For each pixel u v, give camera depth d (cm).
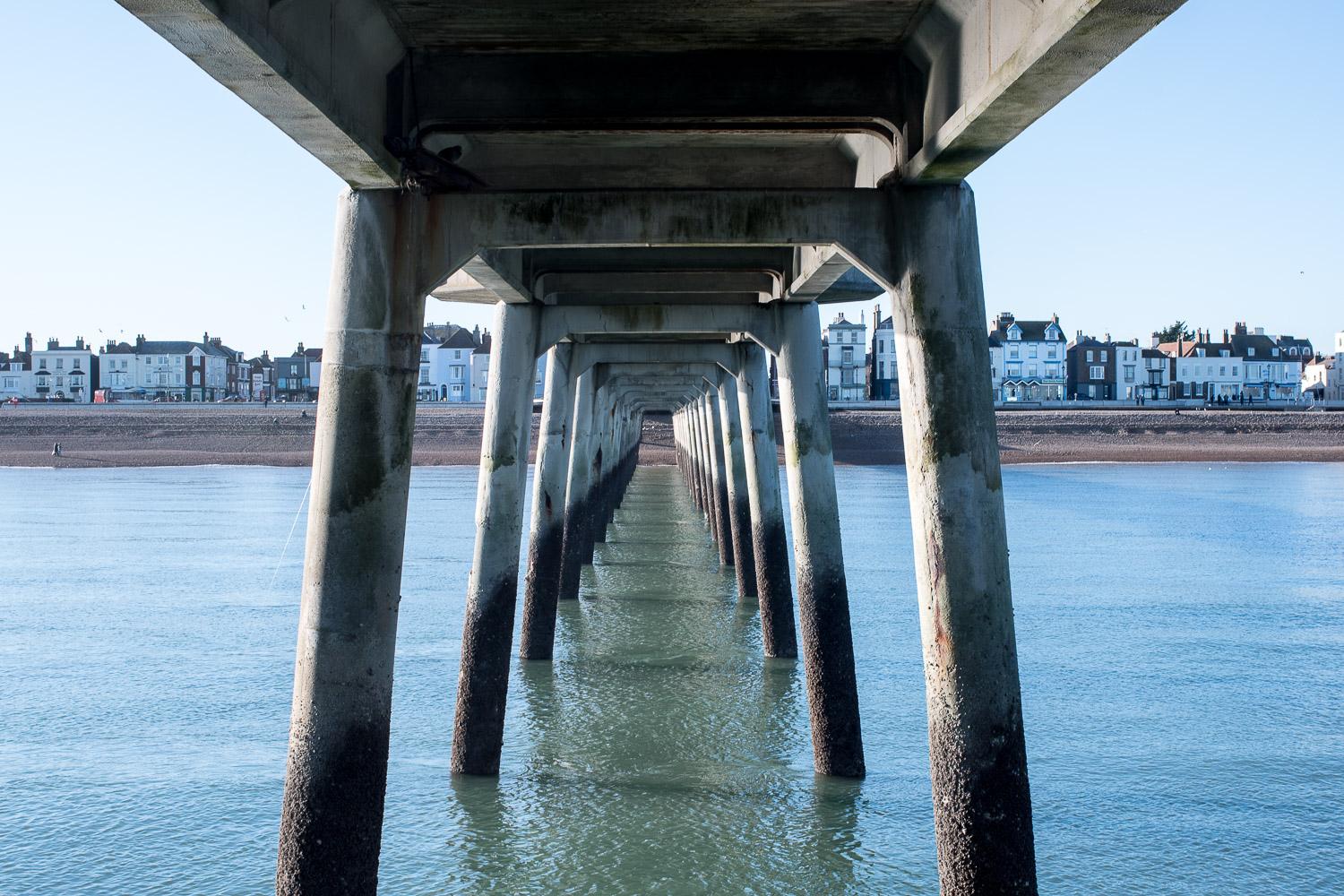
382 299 789
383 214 795
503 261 1179
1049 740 1527
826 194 798
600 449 3008
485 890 1035
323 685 764
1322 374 14238
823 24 719
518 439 1374
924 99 759
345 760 760
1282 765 1422
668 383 3256
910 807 1224
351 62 680
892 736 1485
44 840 1175
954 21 671
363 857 767
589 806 1230
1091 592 2675
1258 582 2833
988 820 745
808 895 1024
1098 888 1078
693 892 1030
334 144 682
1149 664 1955
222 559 3222
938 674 756
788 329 1413
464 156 985
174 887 1066
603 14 702
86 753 1459
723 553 3003
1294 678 1859
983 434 770
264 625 2272
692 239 804
